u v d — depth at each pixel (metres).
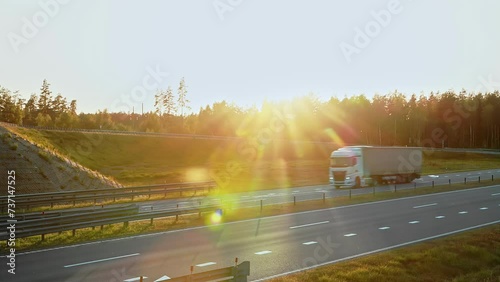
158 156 77.25
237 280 8.87
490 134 106.69
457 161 80.19
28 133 55.00
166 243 16.06
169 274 11.82
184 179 53.94
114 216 18.94
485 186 40.31
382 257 14.06
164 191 33.94
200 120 132.50
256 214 23.58
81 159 63.53
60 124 102.44
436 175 56.25
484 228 19.80
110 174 57.47
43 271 11.99
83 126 107.38
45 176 34.91
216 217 22.38
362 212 24.84
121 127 117.25
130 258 13.61
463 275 13.41
